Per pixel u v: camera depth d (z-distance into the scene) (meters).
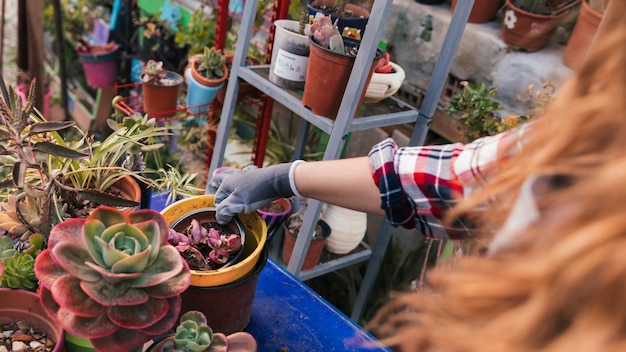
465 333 0.38
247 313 0.90
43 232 0.80
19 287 0.73
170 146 2.30
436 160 0.73
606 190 0.33
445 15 1.63
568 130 0.38
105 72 2.75
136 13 2.67
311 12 1.32
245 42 1.40
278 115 2.16
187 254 0.84
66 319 0.61
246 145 2.26
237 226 0.90
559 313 0.33
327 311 1.02
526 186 0.41
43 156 0.89
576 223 0.35
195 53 2.08
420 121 1.36
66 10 3.08
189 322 0.71
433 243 1.65
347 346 0.95
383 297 1.75
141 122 1.04
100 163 0.94
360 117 1.26
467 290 0.39
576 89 0.39
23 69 2.47
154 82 1.76
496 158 0.65
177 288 0.66
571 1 1.36
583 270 0.32
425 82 1.73
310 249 1.47
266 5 1.80
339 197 0.83
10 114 0.76
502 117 1.52
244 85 1.72
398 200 0.75
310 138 1.98
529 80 1.45
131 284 0.64
